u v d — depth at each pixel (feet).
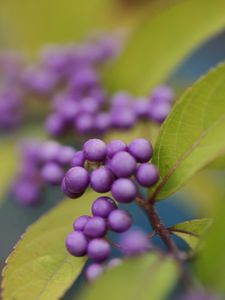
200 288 0.33
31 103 0.73
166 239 0.38
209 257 0.33
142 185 0.38
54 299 0.40
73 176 0.39
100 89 0.64
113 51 0.69
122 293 0.33
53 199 0.71
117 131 0.55
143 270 0.33
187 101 0.41
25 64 0.76
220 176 0.63
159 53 0.63
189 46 0.62
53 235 0.43
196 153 0.40
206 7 0.60
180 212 0.64
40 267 0.42
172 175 0.40
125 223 0.37
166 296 0.34
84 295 0.33
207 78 0.41
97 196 0.45
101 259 0.37
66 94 0.66
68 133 0.61
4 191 0.70
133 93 0.64
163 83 0.64
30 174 0.67
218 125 0.40
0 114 0.72
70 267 0.41
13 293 0.41
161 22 0.62
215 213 0.34
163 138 0.41
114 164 0.38
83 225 0.39
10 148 0.72
